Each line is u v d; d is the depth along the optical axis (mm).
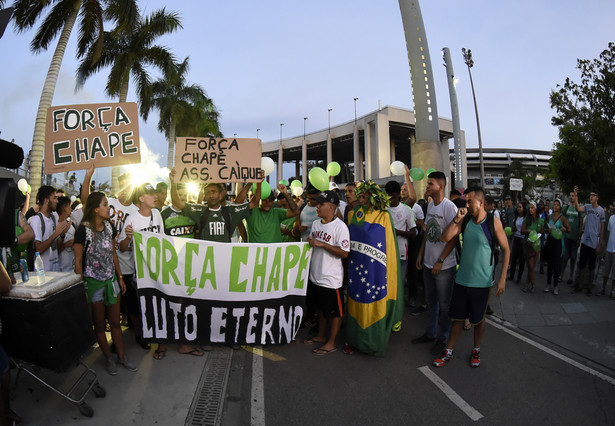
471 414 3371
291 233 6059
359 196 4734
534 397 3674
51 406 3225
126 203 4746
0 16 2533
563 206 8492
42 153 12961
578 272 7422
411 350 4828
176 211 4734
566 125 20969
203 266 4336
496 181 84625
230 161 4715
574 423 3246
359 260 4594
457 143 17781
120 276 4008
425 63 11445
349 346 4695
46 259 4629
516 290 7598
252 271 4441
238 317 4453
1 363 2639
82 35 15336
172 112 30328
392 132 60594
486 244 4164
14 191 2656
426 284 5059
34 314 2725
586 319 5816
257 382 3941
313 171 5559
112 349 4375
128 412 3197
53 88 13312
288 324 4605
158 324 4273
